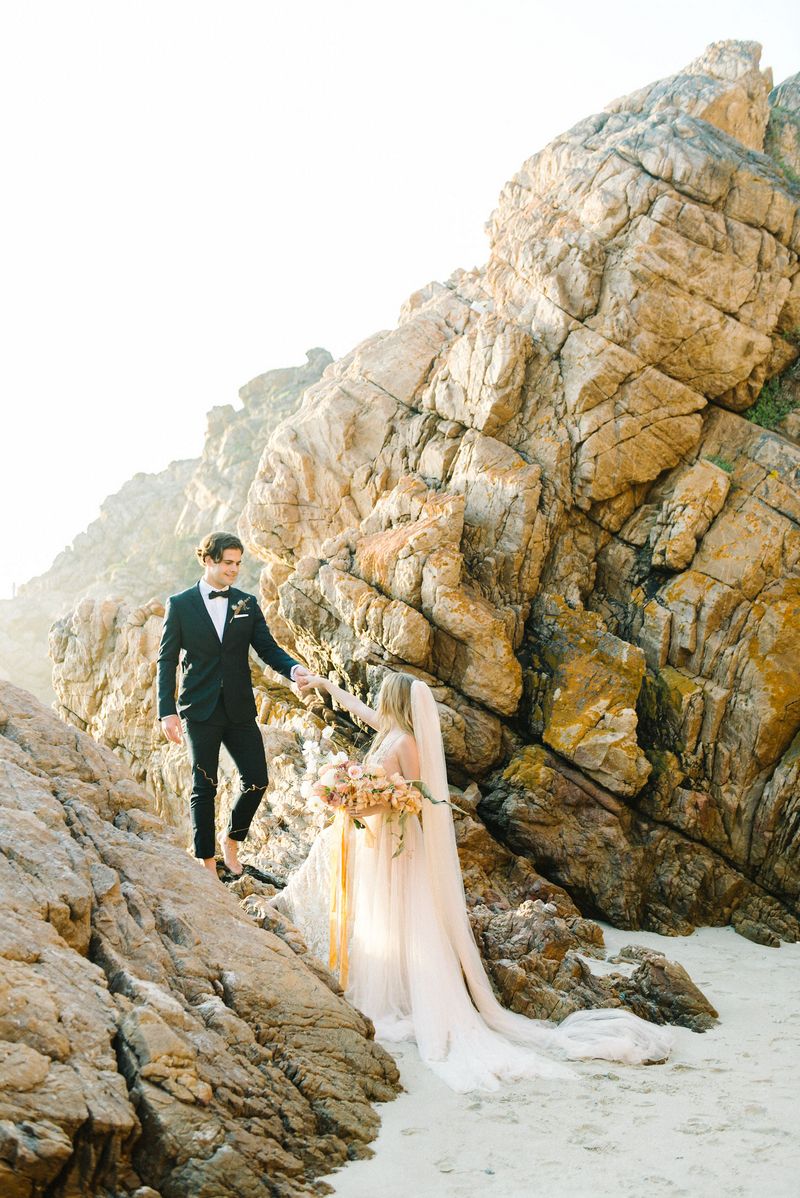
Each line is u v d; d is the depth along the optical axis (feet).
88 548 160.76
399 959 19.24
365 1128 14.24
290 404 143.23
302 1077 14.62
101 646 43.37
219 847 32.71
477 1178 12.85
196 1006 14.96
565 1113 14.99
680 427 40.01
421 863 19.48
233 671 22.74
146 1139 11.95
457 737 35.55
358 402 45.03
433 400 43.42
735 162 40.09
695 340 39.88
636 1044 18.19
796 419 41.09
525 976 20.58
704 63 46.24
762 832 34.47
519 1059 17.07
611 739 34.12
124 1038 12.82
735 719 35.50
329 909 20.38
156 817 18.89
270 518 45.68
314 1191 12.42
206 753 22.58
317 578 39.73
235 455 140.36
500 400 40.42
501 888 32.01
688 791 34.91
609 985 21.56
